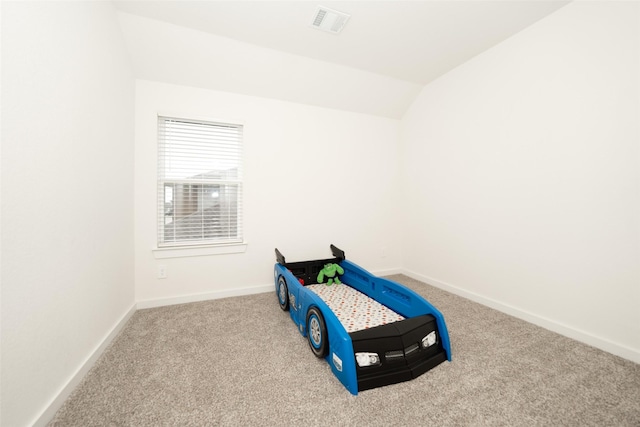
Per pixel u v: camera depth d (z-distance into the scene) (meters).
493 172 2.17
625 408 1.08
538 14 1.78
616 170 1.47
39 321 0.99
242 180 2.52
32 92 0.97
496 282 2.16
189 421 1.01
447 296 2.45
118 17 1.76
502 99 2.09
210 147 2.41
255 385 1.23
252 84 2.44
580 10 1.61
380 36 2.04
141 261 2.17
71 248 1.21
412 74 2.65
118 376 1.29
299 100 2.71
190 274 2.33
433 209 2.81
